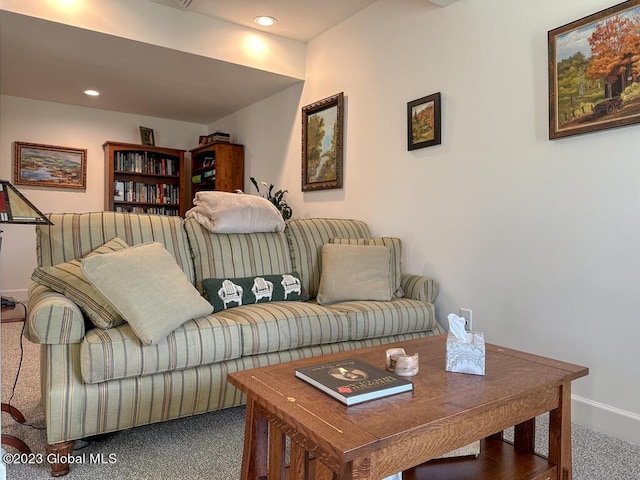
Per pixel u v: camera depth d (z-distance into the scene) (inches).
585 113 81.4
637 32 74.7
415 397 45.4
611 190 78.9
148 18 127.2
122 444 69.4
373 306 93.8
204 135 230.8
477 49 101.5
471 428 44.6
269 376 50.8
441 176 110.0
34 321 60.3
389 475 38.5
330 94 146.3
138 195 209.2
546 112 88.3
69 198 199.8
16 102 187.5
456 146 106.2
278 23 142.3
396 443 38.1
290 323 80.7
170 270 76.7
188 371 70.7
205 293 89.7
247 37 144.7
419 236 115.5
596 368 80.9
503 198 96.1
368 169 131.6
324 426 38.5
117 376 63.6
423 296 104.1
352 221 125.8
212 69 147.9
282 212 156.3
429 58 113.0
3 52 134.4
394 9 123.2
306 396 45.1
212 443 70.2
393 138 123.3
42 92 178.4
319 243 113.9
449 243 107.8
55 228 82.4
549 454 53.7
